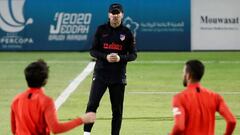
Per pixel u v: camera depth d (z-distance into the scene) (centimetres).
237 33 8644
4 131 4119
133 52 3622
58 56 8338
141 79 6506
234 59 8056
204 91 2397
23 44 8719
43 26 8675
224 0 8656
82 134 4044
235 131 4100
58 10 8656
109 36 3597
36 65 2425
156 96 5522
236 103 5209
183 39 8681
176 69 7219
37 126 2406
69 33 8688
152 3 8619
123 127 4272
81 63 7662
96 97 3606
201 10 8644
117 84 3619
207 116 2372
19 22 8638
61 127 2358
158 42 8694
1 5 8619
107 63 3597
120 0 8606
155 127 4278
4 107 4975
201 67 2417
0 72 6975
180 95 2384
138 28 8625
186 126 2373
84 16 8656
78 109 4928
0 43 8694
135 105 5088
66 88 5938
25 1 8625
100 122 4434
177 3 8631
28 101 2398
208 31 8662
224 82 6319
